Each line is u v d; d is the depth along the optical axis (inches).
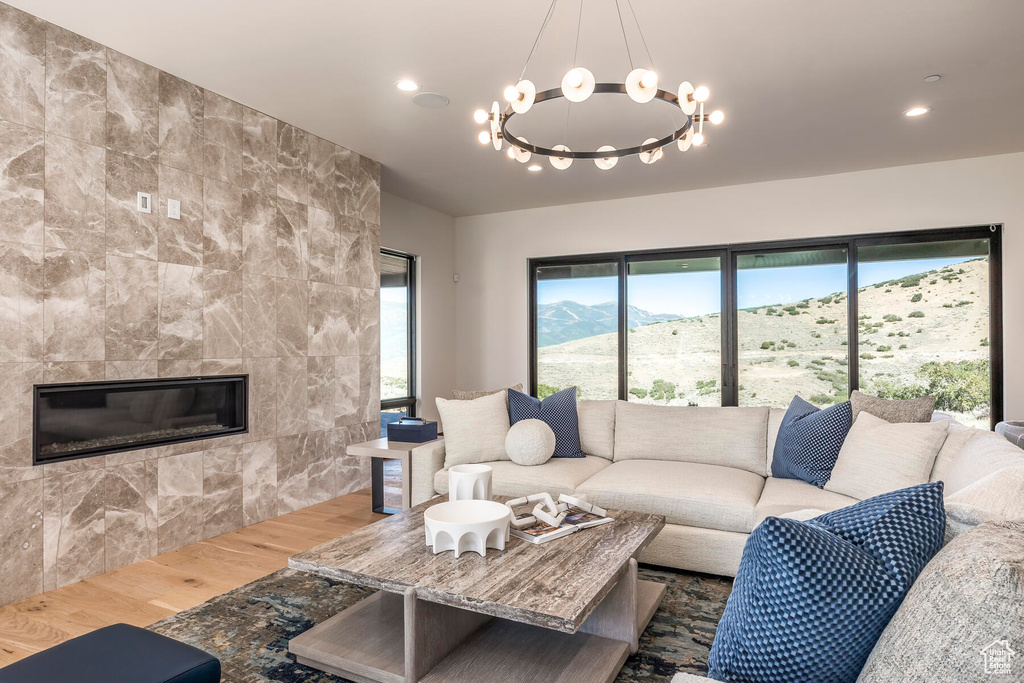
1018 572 29.5
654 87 77.0
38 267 111.3
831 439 121.7
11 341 107.5
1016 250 188.4
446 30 117.1
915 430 107.0
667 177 215.6
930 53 126.0
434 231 267.0
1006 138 175.6
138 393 128.8
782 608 39.8
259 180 156.1
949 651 30.5
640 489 122.3
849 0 106.5
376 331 196.7
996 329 192.4
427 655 76.0
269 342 158.1
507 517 84.7
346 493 183.2
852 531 43.6
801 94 146.0
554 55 127.2
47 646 91.1
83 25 114.7
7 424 106.7
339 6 108.7
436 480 142.7
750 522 111.4
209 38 120.0
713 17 112.0
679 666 82.7
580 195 241.8
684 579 115.7
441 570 76.4
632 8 108.8
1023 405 187.0
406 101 150.6
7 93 107.3
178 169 136.5
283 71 134.4
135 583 114.9
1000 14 111.1
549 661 78.7
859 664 39.7
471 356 278.5
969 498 56.0
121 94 125.4
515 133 172.9
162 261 132.6
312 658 81.4
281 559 127.7
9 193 107.4
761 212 222.2
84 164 118.6
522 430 141.6
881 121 162.9
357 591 110.3
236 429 149.6
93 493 119.1
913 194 200.7
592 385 255.9
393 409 246.8
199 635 93.3
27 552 108.7
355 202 188.7
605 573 75.2
